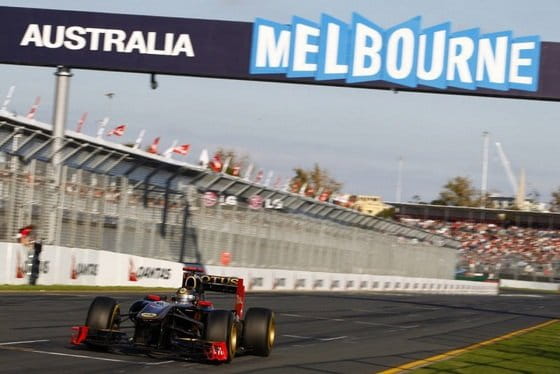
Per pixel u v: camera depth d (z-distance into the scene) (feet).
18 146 113.91
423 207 441.27
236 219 175.42
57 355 52.26
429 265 310.24
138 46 126.31
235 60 123.54
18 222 115.24
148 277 144.77
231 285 58.08
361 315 123.85
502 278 407.44
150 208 146.10
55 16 128.36
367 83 118.93
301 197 195.62
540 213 416.26
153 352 55.36
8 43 129.39
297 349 69.92
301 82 121.29
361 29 119.03
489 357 76.13
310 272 207.21
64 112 126.52
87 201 129.49
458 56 116.26
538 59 114.42
